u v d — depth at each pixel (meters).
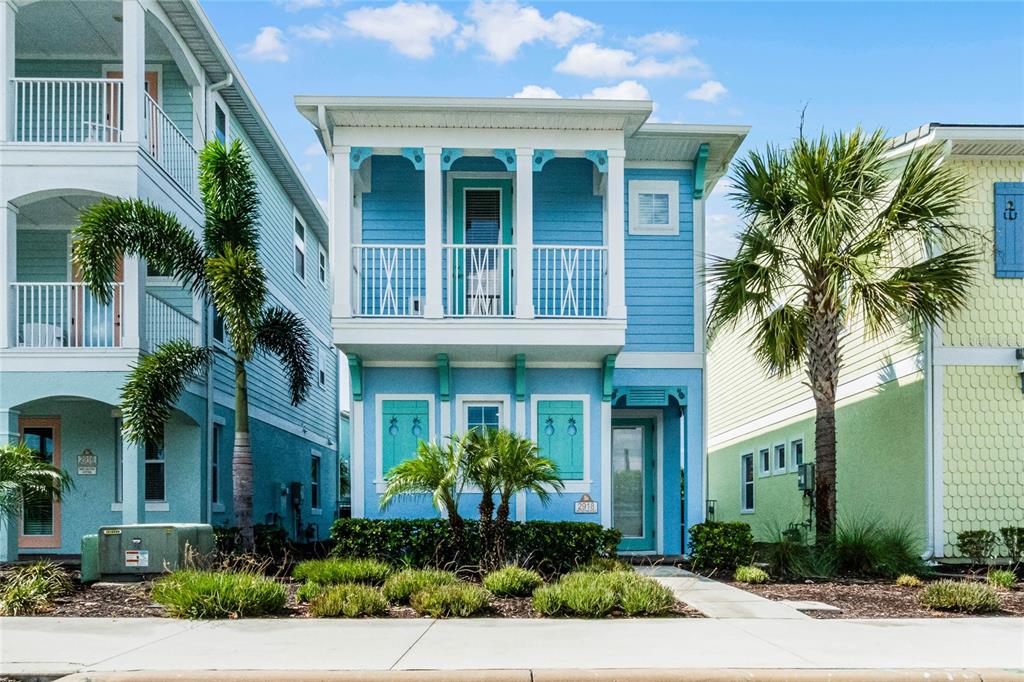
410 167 16.28
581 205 16.44
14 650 8.03
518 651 8.02
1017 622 9.82
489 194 16.48
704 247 16.50
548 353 15.09
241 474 14.12
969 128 14.75
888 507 16.25
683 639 8.65
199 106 17.83
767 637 8.80
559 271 16.22
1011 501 14.79
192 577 10.77
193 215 17.67
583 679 7.14
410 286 15.95
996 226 15.30
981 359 15.02
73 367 14.66
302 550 18.44
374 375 15.45
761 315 14.92
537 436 15.43
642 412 17.67
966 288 15.11
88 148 14.82
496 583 11.27
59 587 11.21
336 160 14.66
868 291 13.53
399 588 10.88
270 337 15.46
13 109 14.97
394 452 15.30
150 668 7.32
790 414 20.27
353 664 7.47
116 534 12.41
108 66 17.98
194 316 17.22
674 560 15.97
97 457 16.94
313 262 27.22
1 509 12.66
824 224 13.29
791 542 13.84
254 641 8.45
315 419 27.19
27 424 16.98
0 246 14.64
